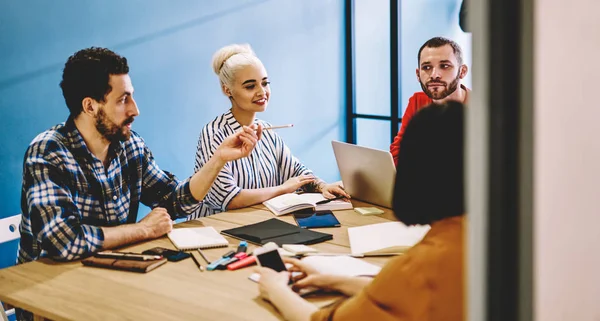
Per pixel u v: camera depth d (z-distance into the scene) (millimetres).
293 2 4527
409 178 1240
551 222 567
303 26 4621
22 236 2182
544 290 573
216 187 2553
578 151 577
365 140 5070
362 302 1296
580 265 595
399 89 4852
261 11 4336
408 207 1253
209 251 2020
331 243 2053
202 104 4090
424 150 1211
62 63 3420
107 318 1556
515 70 543
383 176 2344
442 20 4785
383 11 4793
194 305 1608
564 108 562
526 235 559
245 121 2787
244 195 2537
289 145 4676
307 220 2293
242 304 1604
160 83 3857
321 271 1680
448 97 2852
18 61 3246
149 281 1783
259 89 2713
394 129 4895
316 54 4742
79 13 3455
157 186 2482
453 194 1206
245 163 2721
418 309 1215
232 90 2721
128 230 2094
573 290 593
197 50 4016
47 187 2033
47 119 3391
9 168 3264
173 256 1954
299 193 2746
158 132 3883
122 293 1706
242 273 1826
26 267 1930
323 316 1369
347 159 2510
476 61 560
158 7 3791
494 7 541
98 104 2123
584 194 586
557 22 547
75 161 2139
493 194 559
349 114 5055
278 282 1578
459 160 1191
